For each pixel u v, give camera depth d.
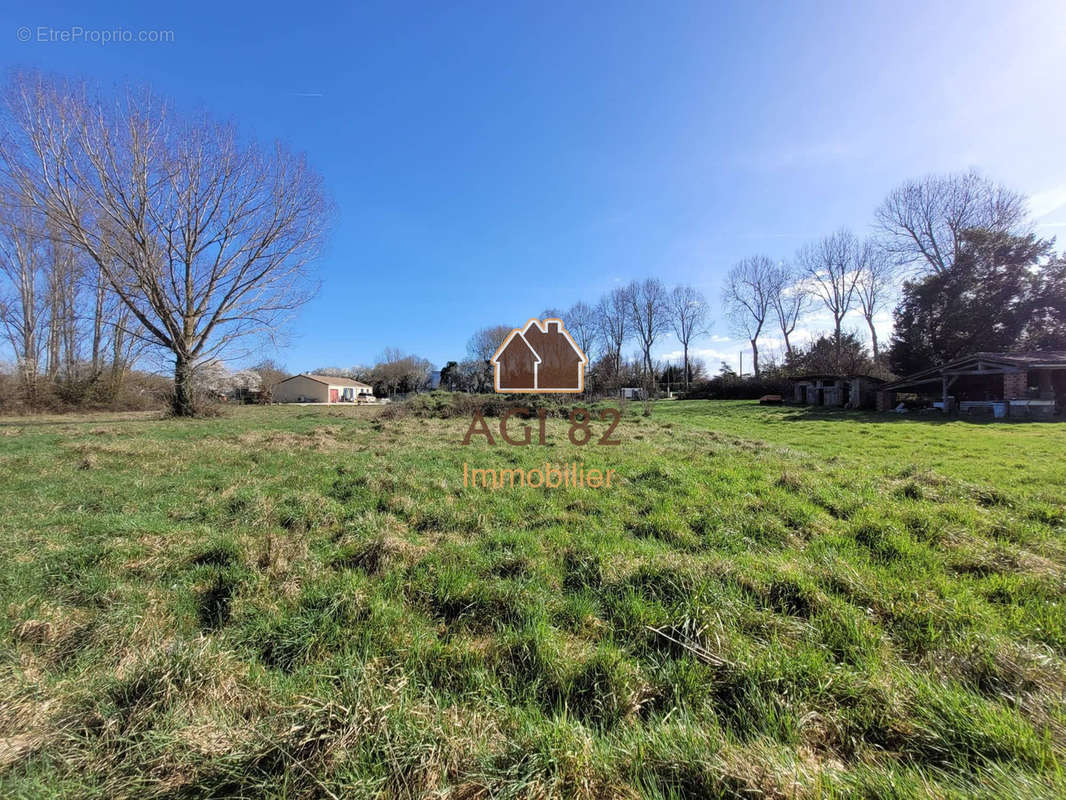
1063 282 20.27
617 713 1.78
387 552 3.29
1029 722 1.62
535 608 2.54
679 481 5.61
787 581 2.69
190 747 1.53
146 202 15.45
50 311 23.34
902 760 1.54
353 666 2.01
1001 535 3.65
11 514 4.42
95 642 2.25
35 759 1.54
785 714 1.69
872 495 4.76
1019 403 15.49
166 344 17.17
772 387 31.08
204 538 3.71
